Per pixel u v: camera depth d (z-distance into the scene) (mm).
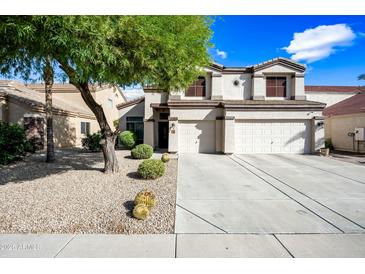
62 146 18672
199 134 15820
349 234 4316
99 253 3662
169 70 6945
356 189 7320
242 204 5910
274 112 15148
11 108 15992
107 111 25859
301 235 4270
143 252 3695
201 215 5160
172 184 7535
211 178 8703
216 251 3736
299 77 16297
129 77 6465
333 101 23250
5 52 5055
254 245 3918
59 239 4043
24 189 6629
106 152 8766
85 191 6516
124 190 6699
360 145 16266
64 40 4367
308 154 15164
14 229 4324
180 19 6684
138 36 5391
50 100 10953
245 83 16672
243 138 15383
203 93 16406
